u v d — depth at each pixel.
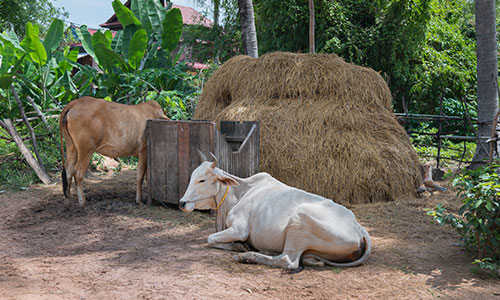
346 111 7.76
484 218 4.38
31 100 11.14
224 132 6.89
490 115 9.14
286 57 8.38
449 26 17.56
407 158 7.74
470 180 4.57
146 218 6.46
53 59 12.60
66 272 4.25
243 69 8.56
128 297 3.61
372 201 7.27
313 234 4.20
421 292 3.74
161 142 6.93
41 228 6.02
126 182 9.35
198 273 4.13
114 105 7.04
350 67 8.27
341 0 16.66
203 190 4.77
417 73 16.42
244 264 4.38
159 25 13.48
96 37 11.35
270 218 4.45
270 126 7.57
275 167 7.28
